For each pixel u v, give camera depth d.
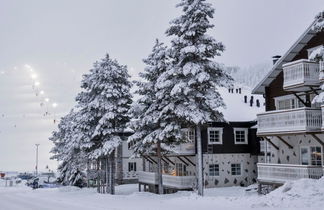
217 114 27.98
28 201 31.70
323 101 18.48
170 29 27.25
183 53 26.47
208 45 26.42
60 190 44.75
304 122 24.86
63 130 54.97
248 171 41.44
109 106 35.31
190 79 26.50
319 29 18.95
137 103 32.44
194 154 39.41
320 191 19.55
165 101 29.39
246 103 46.62
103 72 35.88
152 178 40.41
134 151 33.72
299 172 25.12
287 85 26.30
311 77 25.17
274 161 30.53
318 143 26.27
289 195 19.94
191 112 26.53
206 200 22.89
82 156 45.34
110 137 35.78
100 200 28.73
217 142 40.41
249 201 20.61
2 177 74.88
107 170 38.03
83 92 38.81
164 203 24.09
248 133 42.00
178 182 36.59
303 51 28.41
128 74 36.84
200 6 26.44
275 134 27.33
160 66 30.83
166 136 29.44
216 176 39.81
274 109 30.84
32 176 73.62
